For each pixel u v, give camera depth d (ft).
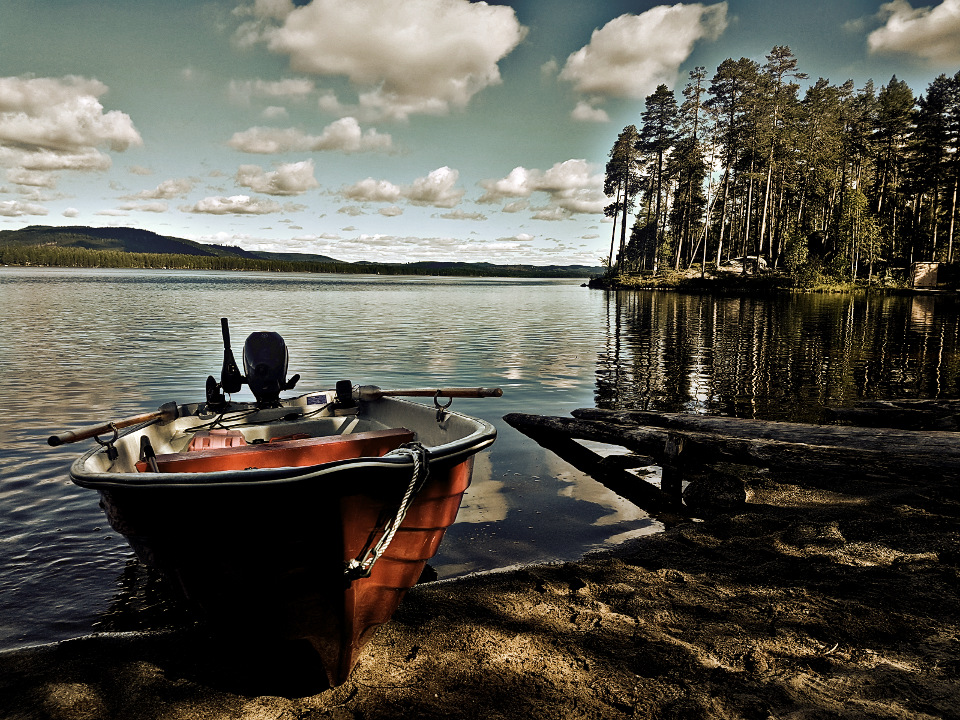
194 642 11.61
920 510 17.62
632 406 34.32
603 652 10.96
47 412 30.40
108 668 10.68
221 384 19.45
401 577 11.46
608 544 16.21
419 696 9.82
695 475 22.33
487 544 16.16
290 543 9.65
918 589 12.90
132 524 10.25
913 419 29.14
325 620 10.23
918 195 218.79
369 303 149.07
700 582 13.73
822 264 204.74
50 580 13.79
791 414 31.94
